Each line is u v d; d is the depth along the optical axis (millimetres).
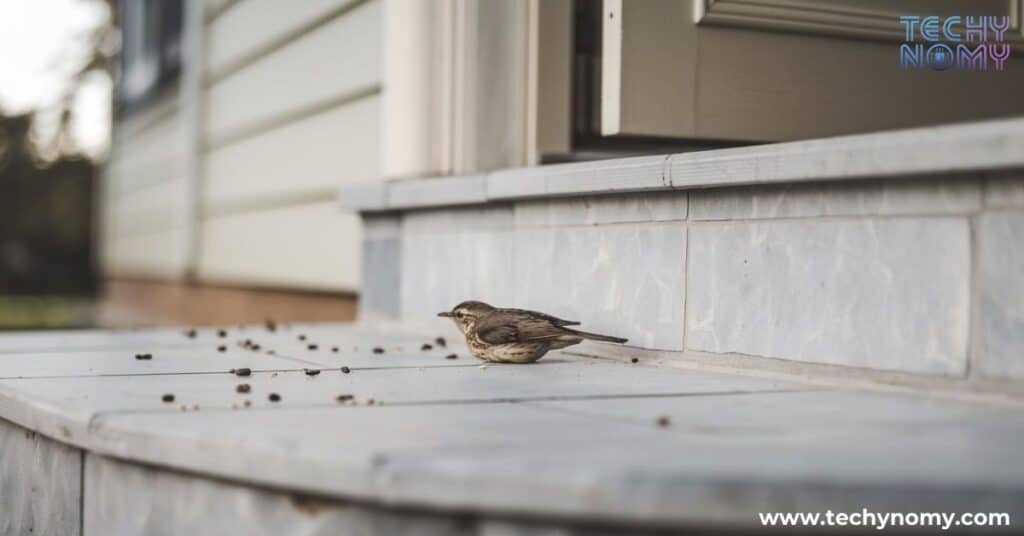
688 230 4691
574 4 6402
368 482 2662
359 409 3477
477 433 3006
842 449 2742
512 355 4844
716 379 4266
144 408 3508
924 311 3754
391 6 6863
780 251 4266
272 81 10477
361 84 8430
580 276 5312
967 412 3373
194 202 13141
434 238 6562
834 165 3906
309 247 9695
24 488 4023
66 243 33438
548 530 2564
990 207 3555
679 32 5449
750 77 5559
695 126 5480
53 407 3625
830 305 4074
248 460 2908
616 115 5395
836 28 5613
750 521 2398
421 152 6684
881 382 3889
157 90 16469
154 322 16781
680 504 2414
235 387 4059
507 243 5883
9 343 6082
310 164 9578
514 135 6414
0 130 32844
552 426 3125
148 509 3305
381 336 6551
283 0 10078
